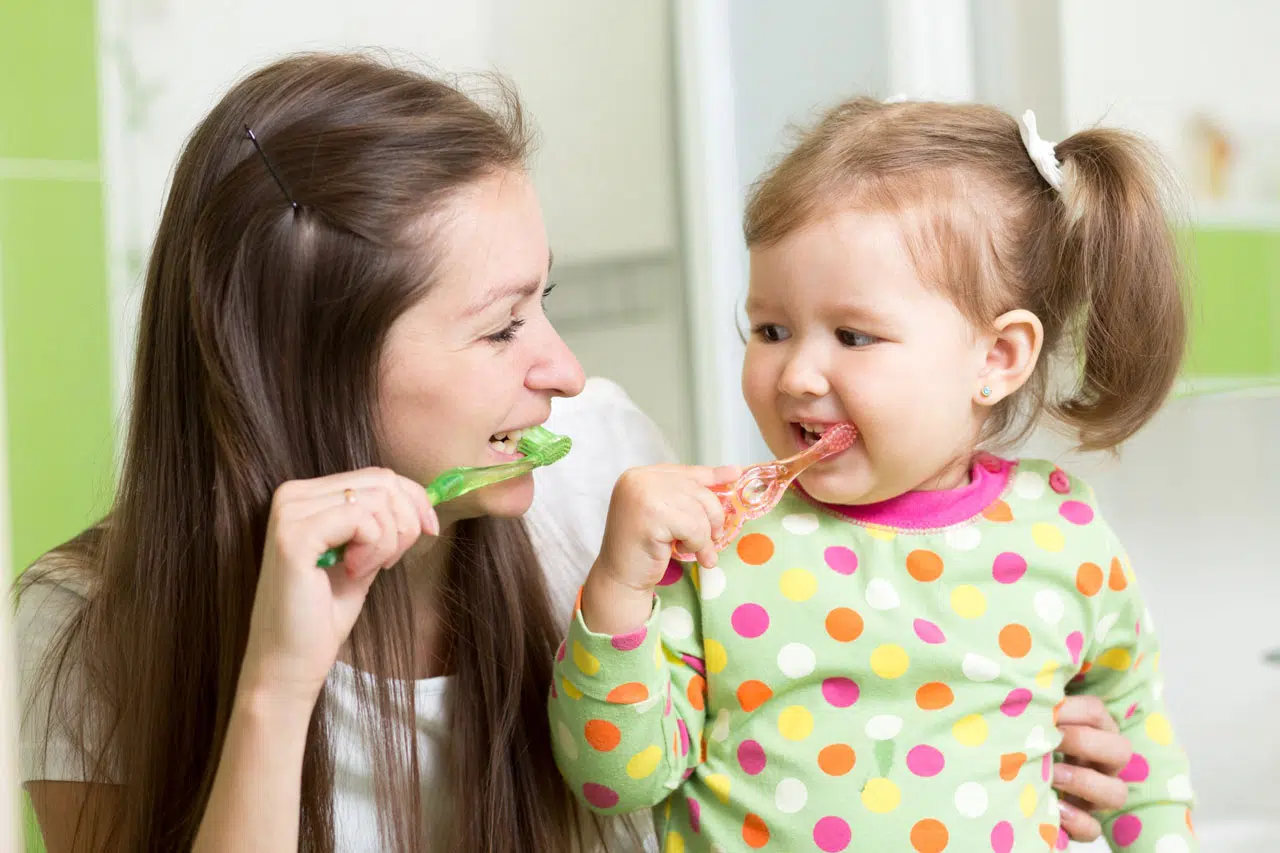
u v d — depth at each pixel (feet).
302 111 2.65
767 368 2.83
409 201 2.54
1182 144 5.34
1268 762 6.64
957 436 2.83
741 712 2.78
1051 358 3.21
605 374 5.96
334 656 2.36
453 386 2.58
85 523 5.73
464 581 2.95
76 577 3.10
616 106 5.92
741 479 2.71
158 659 2.75
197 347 2.70
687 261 5.60
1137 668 3.18
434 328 2.57
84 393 5.78
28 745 3.01
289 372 2.62
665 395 5.75
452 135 2.64
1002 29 5.36
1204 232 5.37
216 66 6.08
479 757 2.89
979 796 2.73
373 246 2.53
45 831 2.99
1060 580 2.91
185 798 2.72
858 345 2.74
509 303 2.62
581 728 2.66
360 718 2.81
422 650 3.00
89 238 5.82
